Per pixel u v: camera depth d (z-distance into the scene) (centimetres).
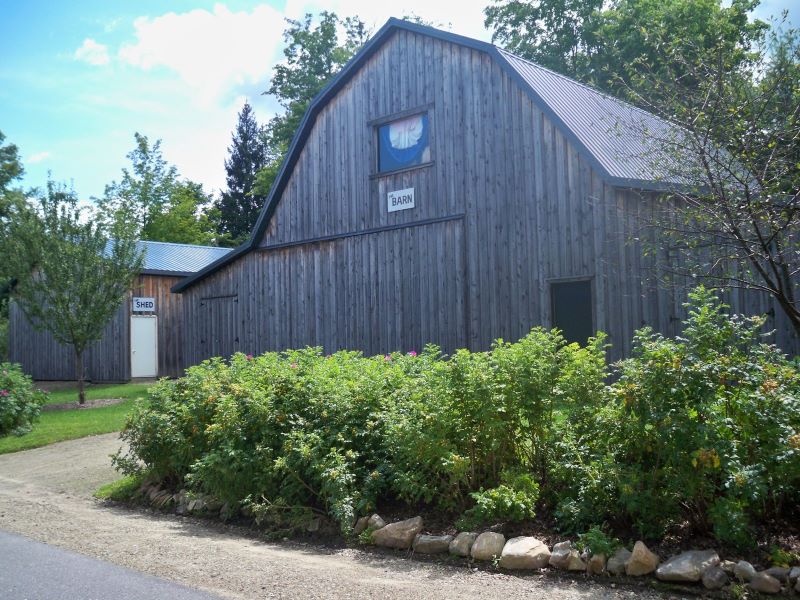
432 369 731
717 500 526
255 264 1939
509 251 1410
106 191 5278
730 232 711
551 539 583
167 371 2805
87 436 1405
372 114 1669
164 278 2812
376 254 1652
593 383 632
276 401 809
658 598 489
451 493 661
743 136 729
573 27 3169
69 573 602
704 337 567
